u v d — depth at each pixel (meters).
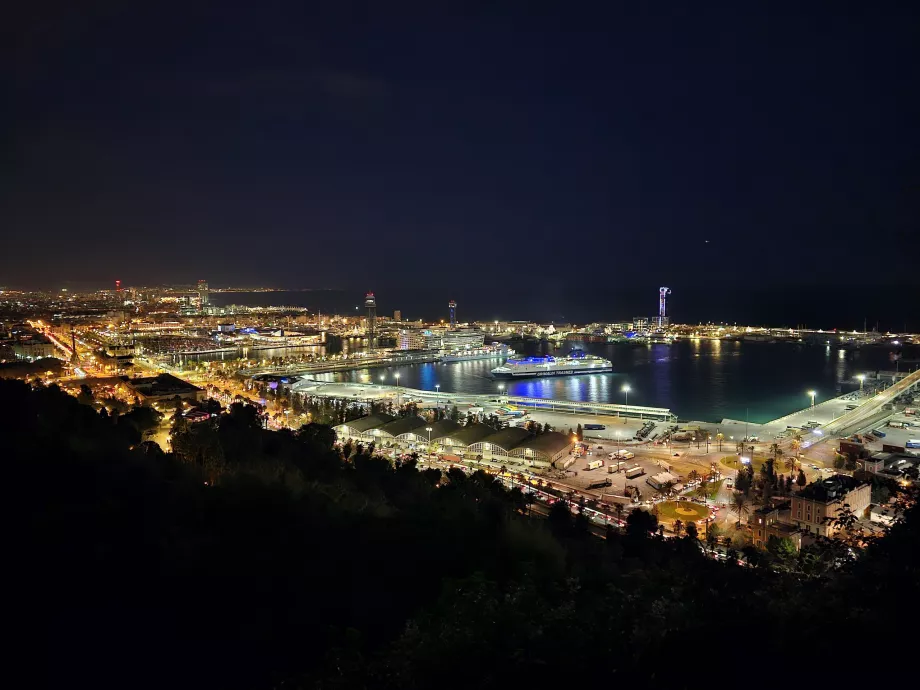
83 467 99.94
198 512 88.62
